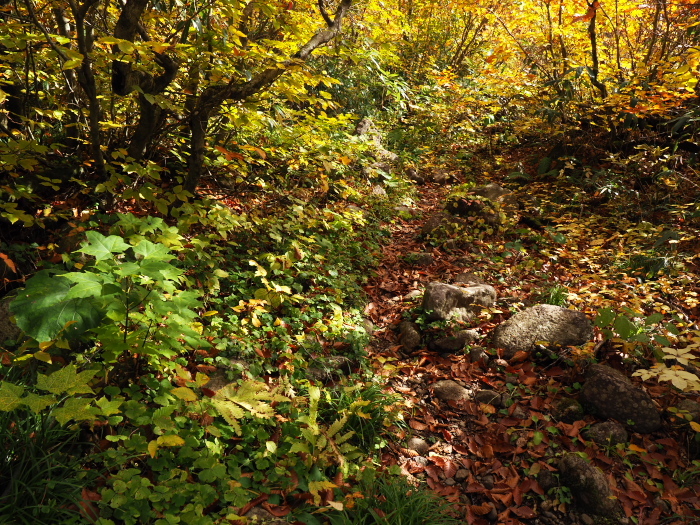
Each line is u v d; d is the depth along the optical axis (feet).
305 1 16.76
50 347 8.64
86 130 15.01
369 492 8.86
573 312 13.09
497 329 13.65
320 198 20.26
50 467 7.51
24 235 13.05
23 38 10.69
